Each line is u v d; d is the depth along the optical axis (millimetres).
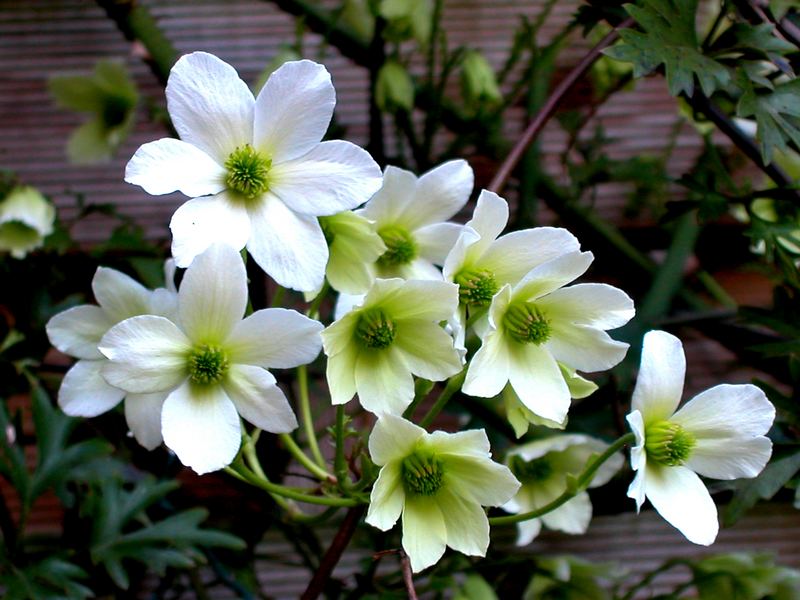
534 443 344
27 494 343
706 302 519
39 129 513
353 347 266
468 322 272
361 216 282
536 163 458
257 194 260
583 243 485
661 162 480
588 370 270
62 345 292
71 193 460
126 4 427
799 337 337
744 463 264
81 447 351
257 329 256
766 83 314
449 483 262
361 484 277
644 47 308
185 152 258
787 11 338
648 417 263
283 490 277
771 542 495
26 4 510
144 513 385
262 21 507
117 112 472
